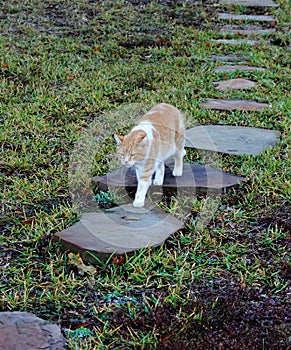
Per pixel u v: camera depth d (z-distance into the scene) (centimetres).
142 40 532
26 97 430
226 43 533
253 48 522
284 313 265
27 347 247
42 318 262
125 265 282
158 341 252
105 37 538
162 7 629
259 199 324
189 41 536
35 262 287
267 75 467
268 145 368
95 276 280
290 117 400
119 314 264
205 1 653
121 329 259
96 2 639
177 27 569
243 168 345
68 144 376
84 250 285
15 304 267
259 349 249
